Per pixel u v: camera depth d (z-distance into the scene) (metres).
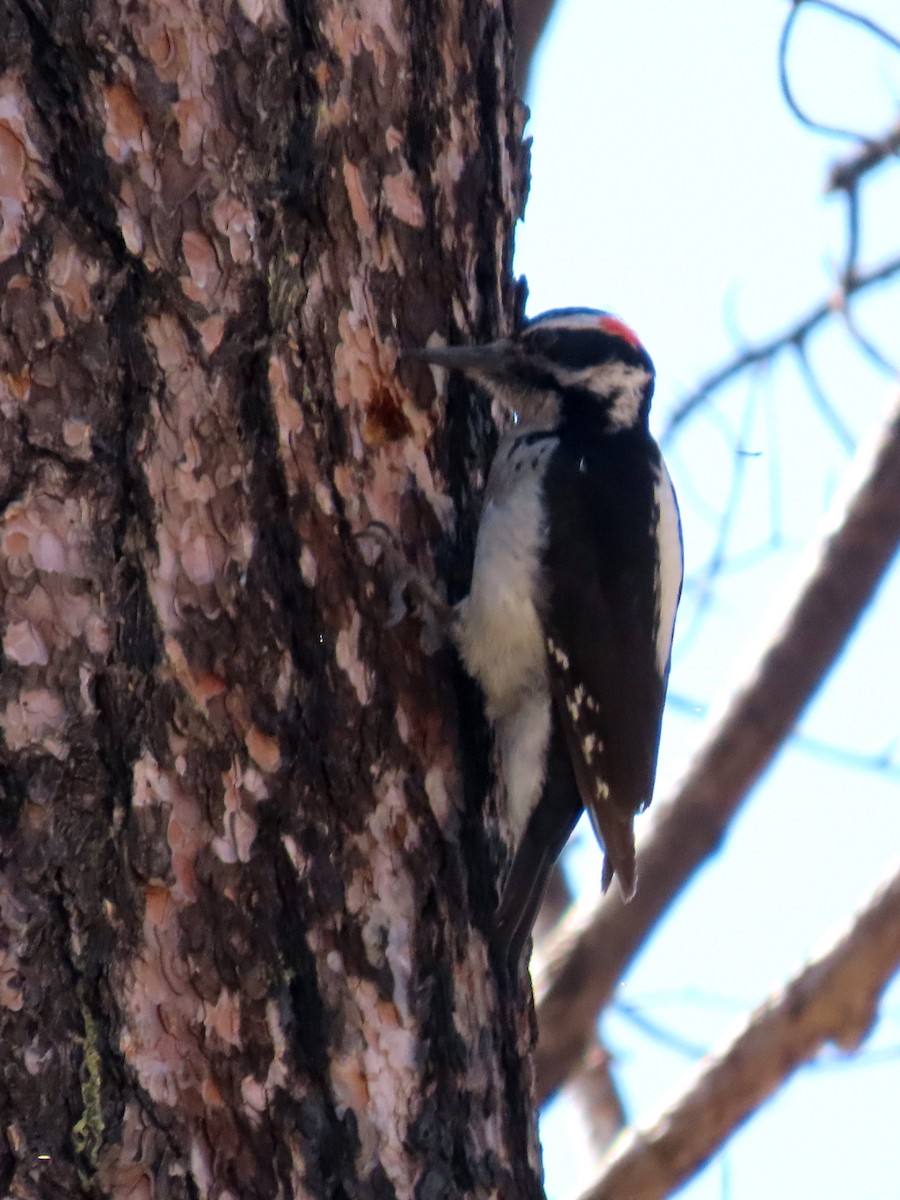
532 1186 7.69
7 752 6.21
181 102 6.92
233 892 6.65
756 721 12.35
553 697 9.35
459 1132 7.21
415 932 7.38
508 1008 7.87
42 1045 6.07
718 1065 11.88
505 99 9.02
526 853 8.95
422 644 8.07
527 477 9.75
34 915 6.14
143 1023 6.29
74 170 6.63
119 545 6.54
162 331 6.78
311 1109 6.68
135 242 6.73
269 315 7.14
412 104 8.07
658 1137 11.84
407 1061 7.07
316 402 7.38
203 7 7.02
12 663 6.27
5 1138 5.96
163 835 6.47
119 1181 6.12
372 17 7.81
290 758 6.98
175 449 6.75
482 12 8.72
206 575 6.78
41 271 6.51
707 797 12.40
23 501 6.37
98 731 6.38
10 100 6.51
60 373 6.51
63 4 6.65
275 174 7.23
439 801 7.85
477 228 8.66
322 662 7.23
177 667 6.63
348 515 7.52
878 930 11.71
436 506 8.41
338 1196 6.67
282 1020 6.68
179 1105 6.30
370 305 7.78
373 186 7.81
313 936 6.89
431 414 8.43
